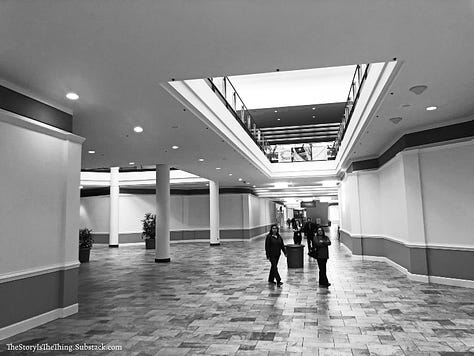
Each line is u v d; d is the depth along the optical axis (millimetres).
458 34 4766
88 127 9312
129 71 5879
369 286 9781
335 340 5594
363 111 9367
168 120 8773
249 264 14977
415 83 6531
